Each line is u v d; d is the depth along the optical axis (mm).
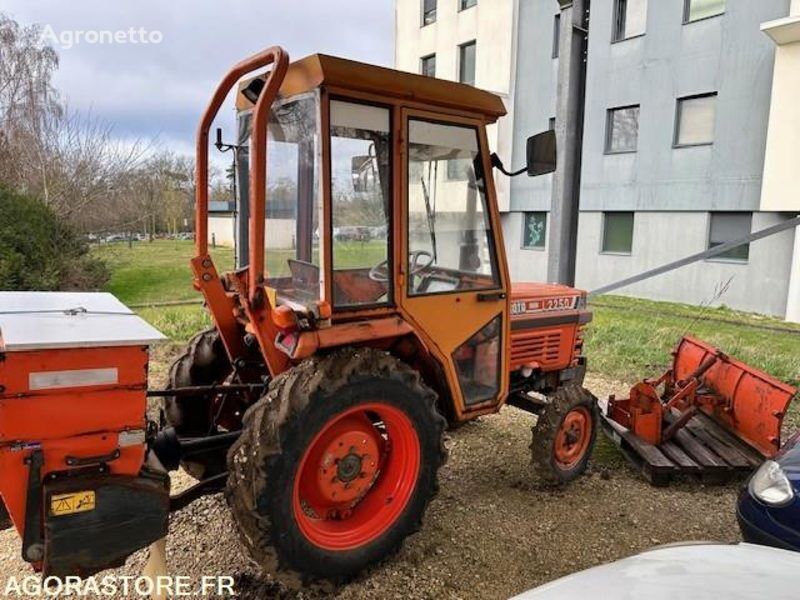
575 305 3889
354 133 2500
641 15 11953
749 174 10445
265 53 2320
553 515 3256
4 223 10242
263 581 2576
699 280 11375
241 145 3145
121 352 1990
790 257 10039
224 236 5996
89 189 13852
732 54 10500
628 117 12523
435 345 2875
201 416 3244
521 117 14672
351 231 2564
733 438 3969
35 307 2428
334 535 2529
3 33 13820
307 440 2318
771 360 6391
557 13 13438
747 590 1593
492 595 2543
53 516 1908
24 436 1863
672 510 3371
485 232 3105
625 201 12586
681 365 4508
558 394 3561
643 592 1587
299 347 2355
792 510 2559
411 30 17625
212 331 3387
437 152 2816
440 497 3406
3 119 13648
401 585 2586
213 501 3193
